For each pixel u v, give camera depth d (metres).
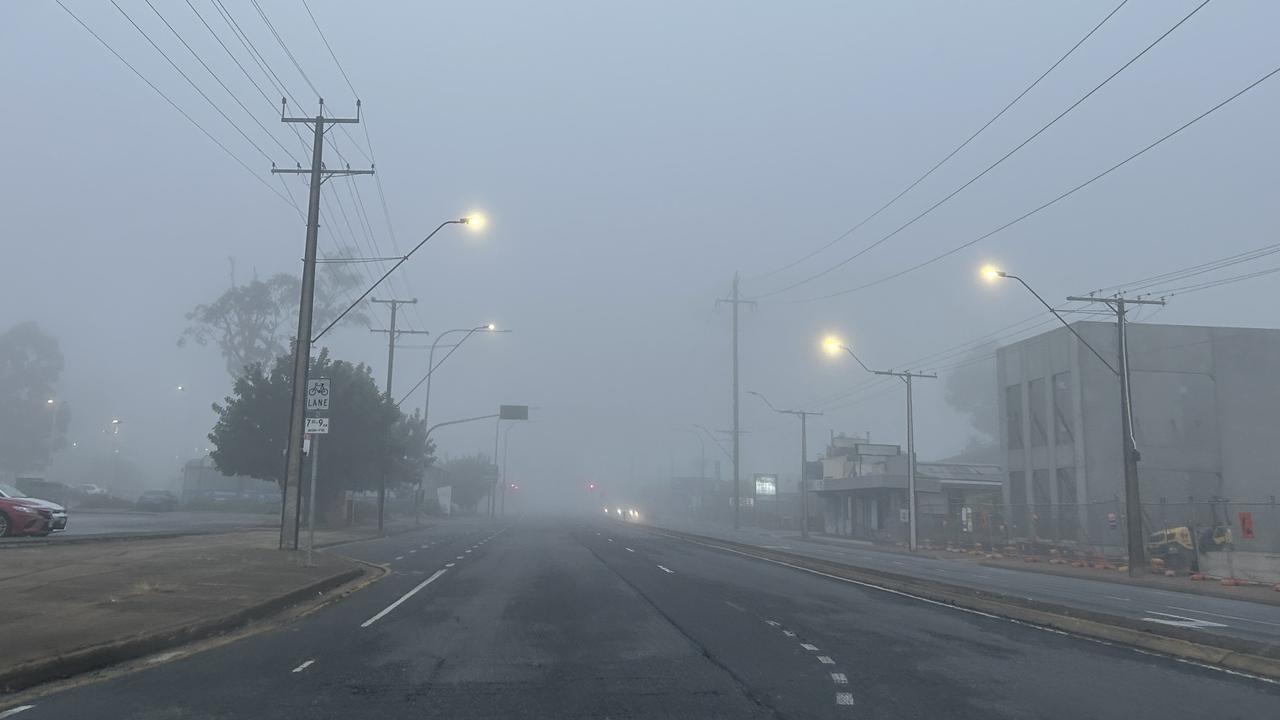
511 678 10.67
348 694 9.77
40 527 26.53
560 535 50.00
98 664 11.05
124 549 23.23
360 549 33.44
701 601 18.66
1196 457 48.09
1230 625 16.55
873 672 11.12
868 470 77.69
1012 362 56.00
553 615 16.25
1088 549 44.50
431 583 21.78
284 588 17.58
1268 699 9.81
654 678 10.72
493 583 21.88
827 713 9.05
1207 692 10.16
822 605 18.22
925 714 9.02
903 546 55.88
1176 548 36.38
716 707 9.28
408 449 64.12
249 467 46.28
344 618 15.63
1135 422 48.03
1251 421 48.62
